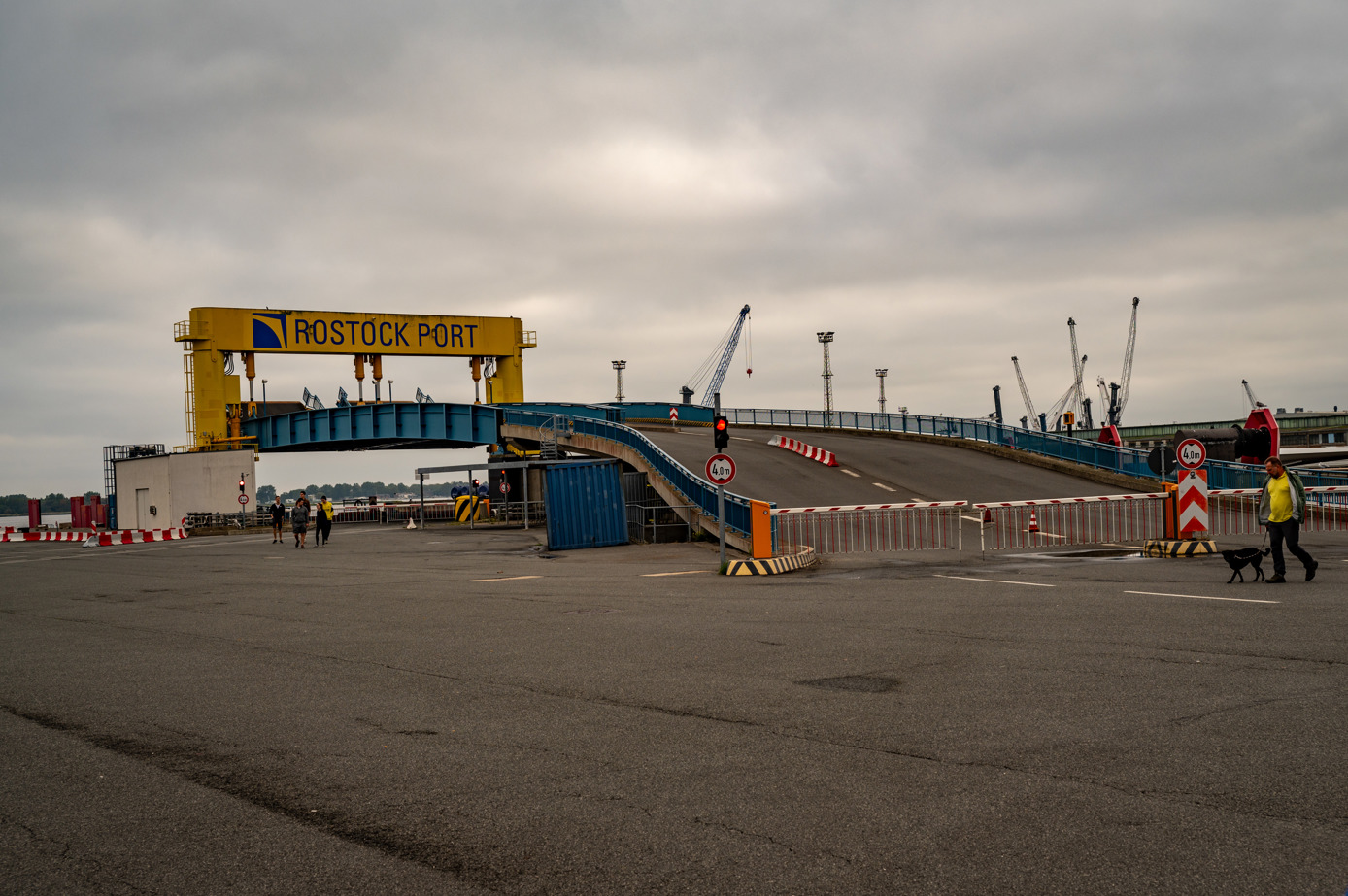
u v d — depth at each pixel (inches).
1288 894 147.4
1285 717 245.9
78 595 735.7
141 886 162.2
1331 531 976.3
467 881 160.9
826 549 946.7
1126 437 4375.0
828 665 339.3
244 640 454.6
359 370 2610.7
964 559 778.8
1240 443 1501.0
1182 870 156.7
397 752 240.4
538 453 2127.2
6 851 179.8
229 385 2506.2
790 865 163.2
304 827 188.5
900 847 169.0
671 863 165.5
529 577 780.0
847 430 2233.0
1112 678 300.4
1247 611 432.1
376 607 583.2
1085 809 184.9
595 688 312.3
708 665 346.9
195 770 230.4
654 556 982.4
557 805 196.9
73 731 274.1
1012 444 1752.0
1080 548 850.1
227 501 2432.3
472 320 2659.9
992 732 241.6
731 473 770.2
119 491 2883.9
